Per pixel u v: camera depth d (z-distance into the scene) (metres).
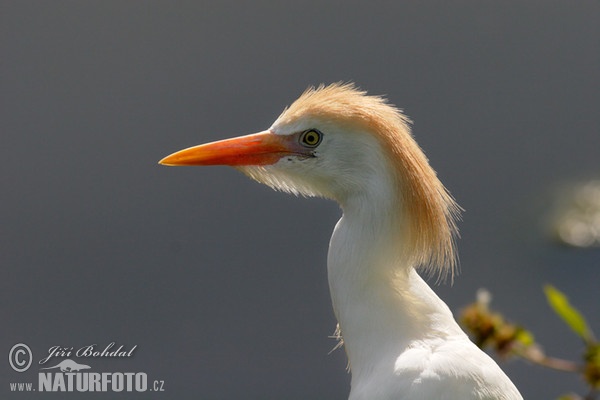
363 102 3.68
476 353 3.67
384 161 3.67
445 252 3.68
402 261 3.68
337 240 3.69
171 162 3.71
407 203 3.67
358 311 3.68
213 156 3.71
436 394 3.65
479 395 3.65
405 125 3.69
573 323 3.71
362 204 3.68
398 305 3.68
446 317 3.68
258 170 3.71
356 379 3.69
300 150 3.69
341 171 3.68
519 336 3.72
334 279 3.69
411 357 3.66
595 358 3.71
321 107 3.69
